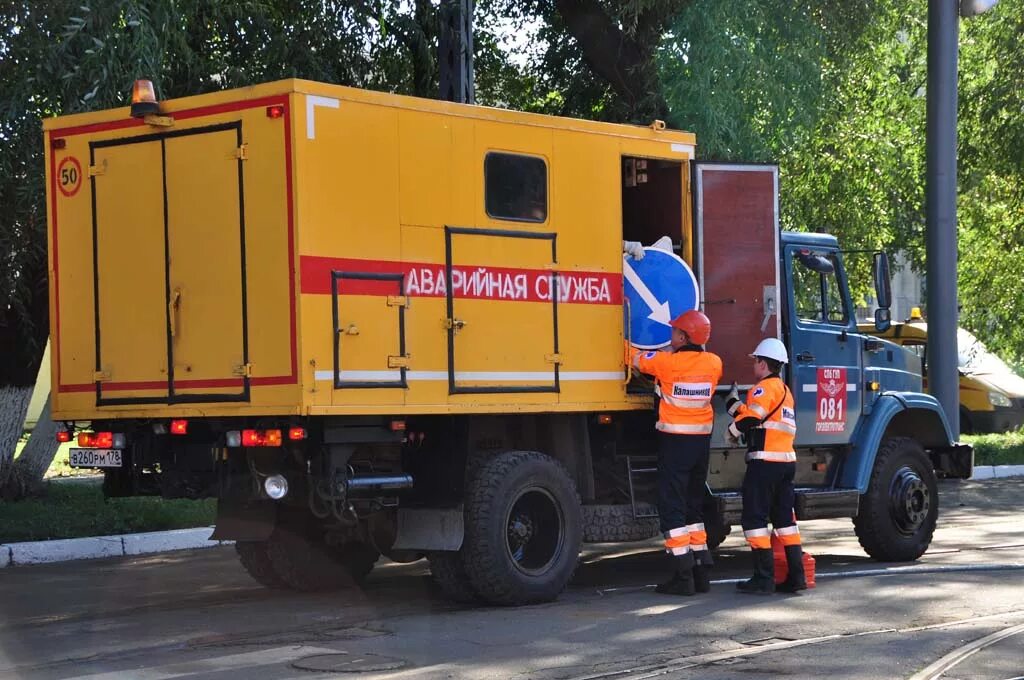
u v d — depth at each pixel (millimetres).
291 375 8180
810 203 22844
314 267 8203
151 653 7504
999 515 14914
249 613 8953
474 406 8961
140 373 8906
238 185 8445
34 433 14781
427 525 9055
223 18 14656
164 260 8797
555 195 9570
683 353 9555
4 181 12750
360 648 7539
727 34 16297
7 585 10461
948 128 17766
